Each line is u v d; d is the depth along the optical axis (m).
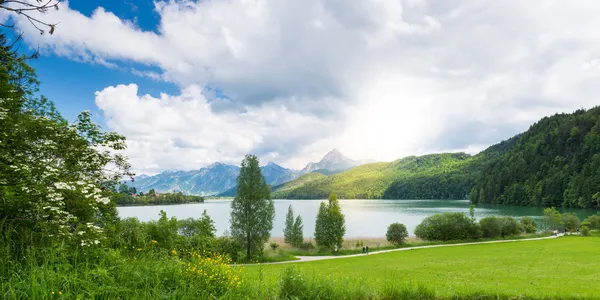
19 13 4.46
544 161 165.88
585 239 48.72
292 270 8.45
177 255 7.42
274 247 51.53
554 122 193.75
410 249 46.47
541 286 15.70
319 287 8.45
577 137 165.62
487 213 118.75
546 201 144.38
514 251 37.19
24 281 4.37
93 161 8.01
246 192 38.28
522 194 161.12
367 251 45.19
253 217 38.22
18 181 5.66
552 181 146.38
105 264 5.77
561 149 167.38
